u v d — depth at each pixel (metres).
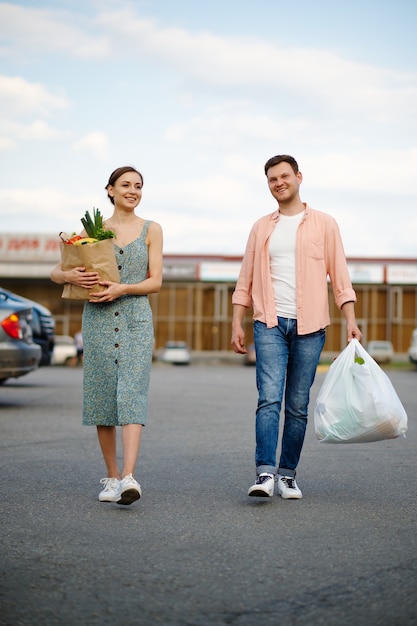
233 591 3.48
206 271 56.66
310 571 3.78
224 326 60.09
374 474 6.55
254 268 5.73
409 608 3.28
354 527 4.66
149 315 5.45
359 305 58.75
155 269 5.46
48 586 3.54
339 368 5.52
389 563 3.91
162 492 5.70
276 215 5.72
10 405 12.32
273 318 5.57
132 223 5.53
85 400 5.43
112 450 5.48
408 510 5.14
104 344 5.36
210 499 5.46
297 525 4.71
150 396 15.23
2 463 6.88
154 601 3.35
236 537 4.41
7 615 3.17
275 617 3.17
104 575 3.70
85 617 3.16
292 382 5.62
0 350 11.66
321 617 3.17
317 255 5.61
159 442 8.37
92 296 5.27
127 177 5.49
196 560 3.96
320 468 6.85
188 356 47.75
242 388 18.78
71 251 5.32
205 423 10.27
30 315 12.33
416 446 8.31
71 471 6.51
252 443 8.34
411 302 58.78
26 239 59.88
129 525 4.67
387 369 37.91
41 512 4.99
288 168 5.64
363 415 5.37
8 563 3.88
